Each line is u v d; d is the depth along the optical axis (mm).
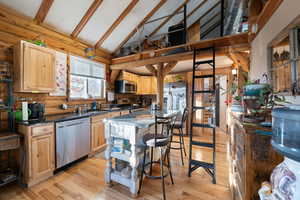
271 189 815
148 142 1736
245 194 1063
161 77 3762
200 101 4629
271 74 1737
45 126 2156
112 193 1860
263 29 1938
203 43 2955
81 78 3502
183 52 3258
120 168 2123
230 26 4348
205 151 3244
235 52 2795
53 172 2295
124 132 1907
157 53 3637
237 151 1433
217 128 5250
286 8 1402
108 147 2023
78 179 2178
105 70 4223
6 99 2252
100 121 3285
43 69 2410
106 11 3082
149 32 4199
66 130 2457
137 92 5504
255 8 2305
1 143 1764
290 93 1342
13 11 2350
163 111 3283
